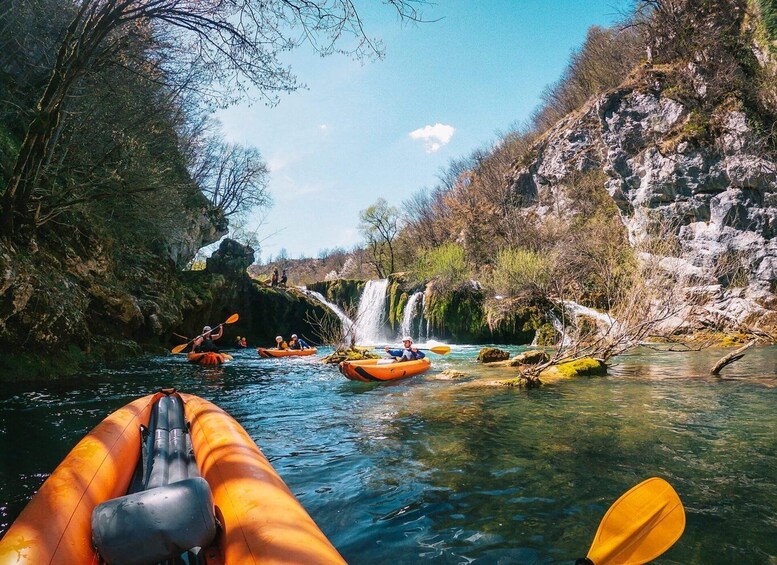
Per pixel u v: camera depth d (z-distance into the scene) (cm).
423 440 475
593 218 2333
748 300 1532
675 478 361
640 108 1908
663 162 1761
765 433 477
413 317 2133
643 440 459
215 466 259
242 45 887
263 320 2248
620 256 1819
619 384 773
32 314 866
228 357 1302
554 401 646
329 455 432
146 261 1611
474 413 586
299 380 915
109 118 1209
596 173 2434
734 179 1619
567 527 286
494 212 2723
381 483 362
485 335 1948
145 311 1462
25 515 195
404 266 3153
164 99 1343
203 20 884
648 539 205
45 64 1200
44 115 870
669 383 775
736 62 1727
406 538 276
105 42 1034
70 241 1191
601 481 357
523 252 2053
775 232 1554
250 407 652
